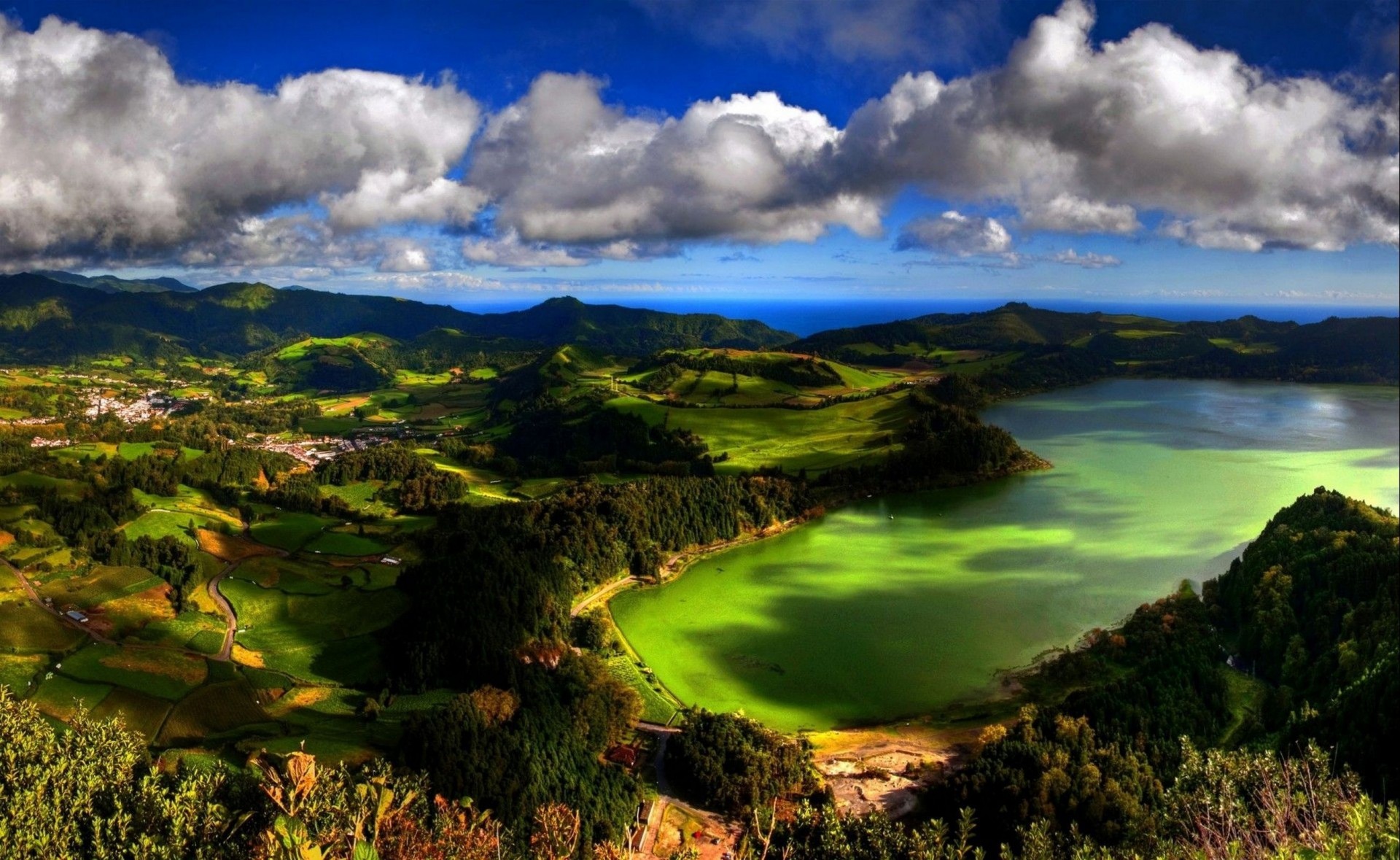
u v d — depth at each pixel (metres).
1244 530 149.75
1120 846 48.00
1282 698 79.44
